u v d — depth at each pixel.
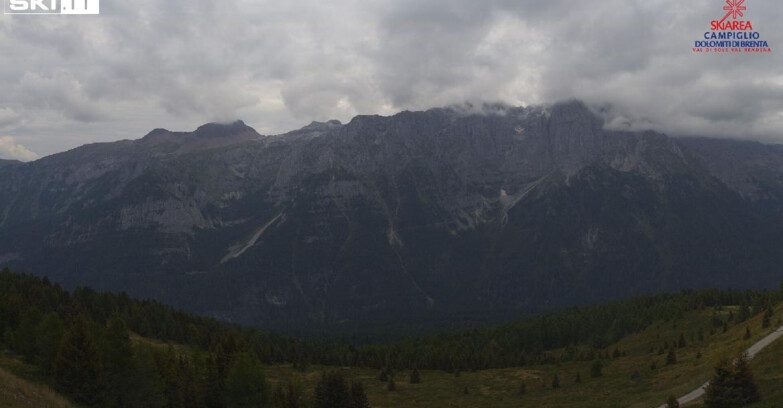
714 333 179.12
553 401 135.25
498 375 179.12
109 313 187.75
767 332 123.31
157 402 102.62
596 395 133.38
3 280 172.75
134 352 103.00
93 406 92.44
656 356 166.38
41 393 78.94
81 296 189.62
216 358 127.44
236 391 112.81
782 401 76.06
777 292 196.38
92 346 95.50
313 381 171.75
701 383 107.75
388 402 151.88
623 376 147.12
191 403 110.50
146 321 189.88
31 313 119.81
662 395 111.81
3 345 113.31
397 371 198.00
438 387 168.25
